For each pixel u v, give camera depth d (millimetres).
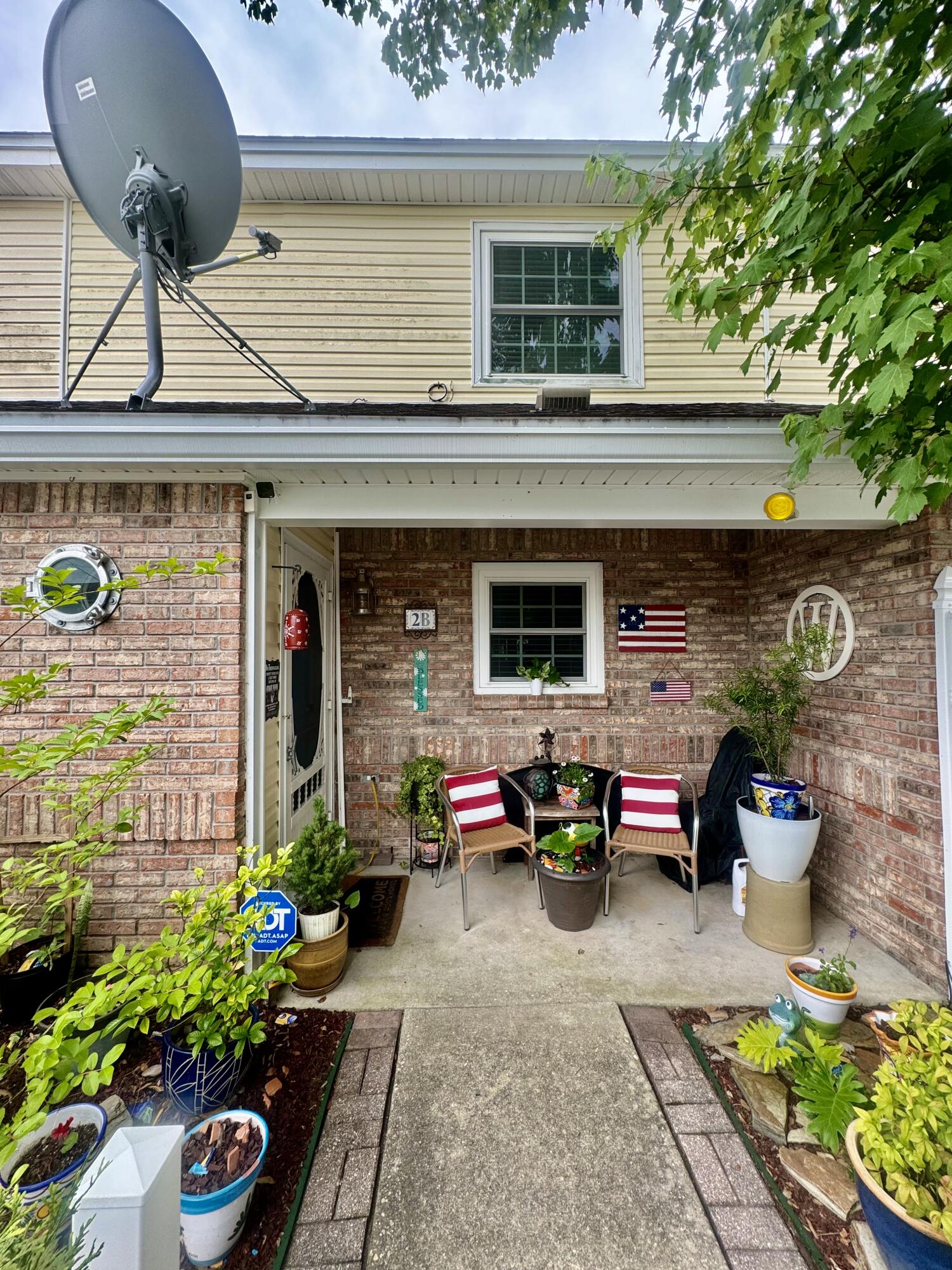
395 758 4574
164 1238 1126
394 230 3912
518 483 2922
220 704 2805
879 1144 1449
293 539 3570
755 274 2035
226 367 3826
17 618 2803
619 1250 1602
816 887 3715
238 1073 2012
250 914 1966
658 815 3859
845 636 3455
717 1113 2033
